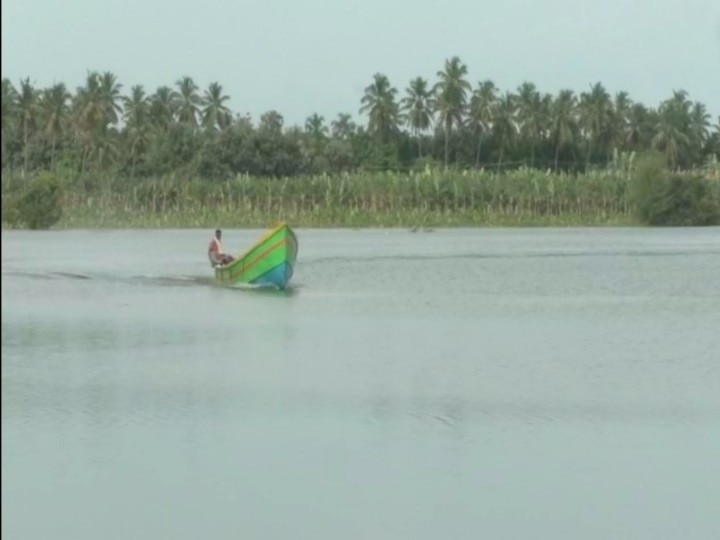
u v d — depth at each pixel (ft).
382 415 144.36
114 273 345.72
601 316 251.39
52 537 99.04
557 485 115.14
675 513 107.04
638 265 396.57
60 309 252.42
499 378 171.63
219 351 194.08
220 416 140.77
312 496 110.42
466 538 101.14
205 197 654.12
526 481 116.57
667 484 115.34
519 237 586.45
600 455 124.36
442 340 212.02
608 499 109.91
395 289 309.63
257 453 123.13
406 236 602.44
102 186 633.20
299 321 238.48
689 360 189.26
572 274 362.12
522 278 346.95
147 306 261.85
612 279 345.72
